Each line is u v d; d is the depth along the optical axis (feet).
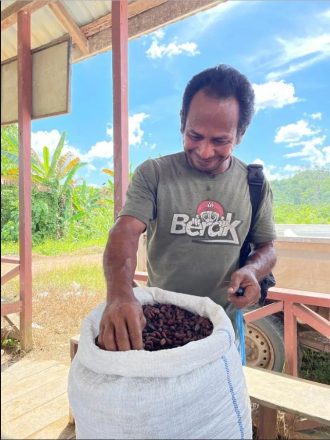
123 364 2.31
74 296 11.84
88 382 2.36
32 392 3.59
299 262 7.49
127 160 6.81
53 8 8.62
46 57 8.20
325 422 4.54
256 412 5.52
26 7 8.20
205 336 2.99
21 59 8.34
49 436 2.77
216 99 3.34
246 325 8.29
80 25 9.36
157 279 4.03
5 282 8.83
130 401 2.24
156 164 3.80
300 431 5.65
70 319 9.78
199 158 3.62
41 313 10.08
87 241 21.39
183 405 2.30
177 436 2.30
